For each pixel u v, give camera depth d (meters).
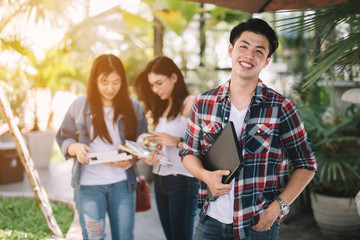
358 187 3.50
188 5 6.66
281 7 2.57
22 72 6.77
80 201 2.48
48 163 7.03
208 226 1.84
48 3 5.12
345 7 2.01
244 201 1.71
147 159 2.45
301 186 1.71
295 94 4.24
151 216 4.45
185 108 2.58
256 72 1.70
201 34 8.02
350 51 2.05
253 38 1.67
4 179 5.95
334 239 3.71
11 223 4.03
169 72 2.55
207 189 1.85
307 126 3.73
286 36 5.57
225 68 7.93
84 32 6.93
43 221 4.11
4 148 5.89
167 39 8.39
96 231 2.46
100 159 2.34
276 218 1.70
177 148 2.57
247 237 1.74
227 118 1.77
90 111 2.50
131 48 8.54
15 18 5.14
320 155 3.55
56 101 11.76
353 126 3.77
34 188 3.05
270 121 1.71
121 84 2.52
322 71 1.95
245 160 1.72
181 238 2.60
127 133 2.57
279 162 1.75
